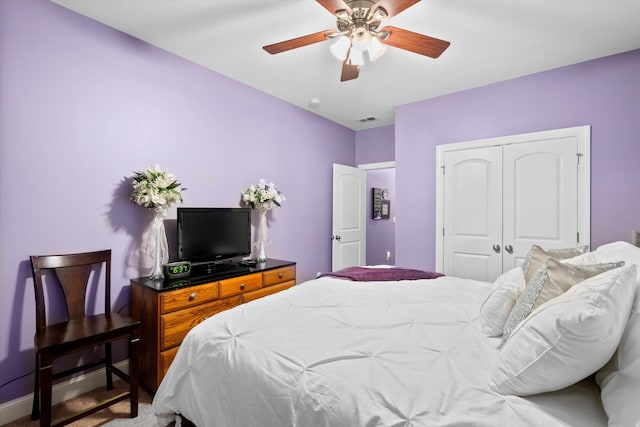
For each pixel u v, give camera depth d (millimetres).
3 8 1873
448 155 3533
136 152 2498
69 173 2145
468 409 879
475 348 1244
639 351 803
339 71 3035
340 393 976
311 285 2166
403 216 3859
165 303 2180
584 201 2787
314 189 4281
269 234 3699
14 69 1914
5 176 1889
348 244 4648
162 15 2193
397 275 2441
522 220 3102
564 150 2879
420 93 3539
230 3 2059
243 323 1481
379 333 1362
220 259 2945
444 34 2355
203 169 2979
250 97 3410
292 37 2465
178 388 1416
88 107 2232
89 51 2232
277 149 3736
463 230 3445
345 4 1683
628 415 720
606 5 2006
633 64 2590
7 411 1881
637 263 1271
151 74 2584
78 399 2131
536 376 879
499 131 3223
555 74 2926
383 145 4785
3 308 1885
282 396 1060
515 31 2314
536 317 957
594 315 786
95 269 2283
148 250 2566
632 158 2592
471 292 2016
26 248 1964
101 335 1815
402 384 993
